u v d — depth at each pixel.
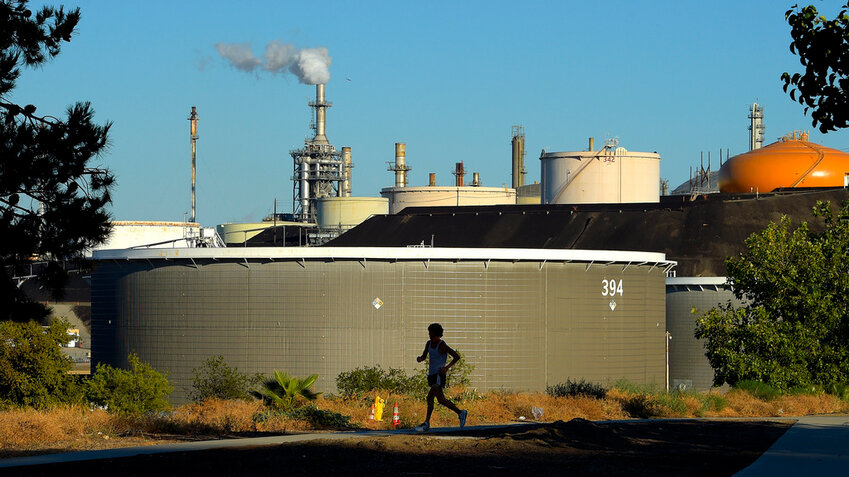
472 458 29.52
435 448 31.73
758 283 71.69
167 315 91.00
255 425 46.12
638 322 96.81
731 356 69.44
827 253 71.56
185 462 28.38
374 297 87.56
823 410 62.12
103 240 46.91
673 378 112.81
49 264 46.12
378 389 73.31
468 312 88.19
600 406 62.72
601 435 35.69
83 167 45.31
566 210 142.88
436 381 37.56
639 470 27.12
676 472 26.86
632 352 95.94
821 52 32.88
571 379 91.38
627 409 62.34
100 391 63.22
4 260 45.09
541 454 30.44
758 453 31.11
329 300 87.75
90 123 45.59
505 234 138.75
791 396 64.56
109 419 43.28
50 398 62.22
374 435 36.47
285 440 34.62
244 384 84.56
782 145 168.62
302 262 87.94
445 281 88.12
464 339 88.06
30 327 62.19
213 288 89.50
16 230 43.69
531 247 134.12
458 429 39.06
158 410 59.62
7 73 44.06
